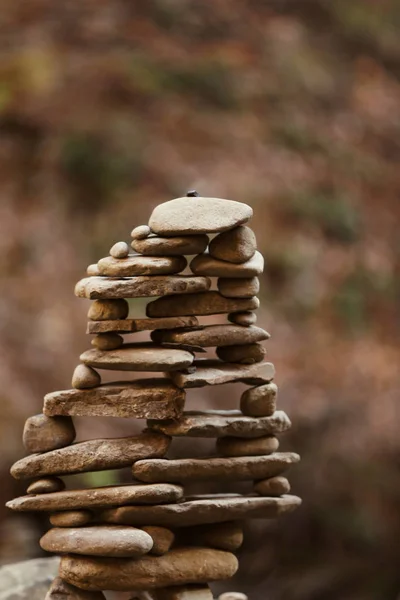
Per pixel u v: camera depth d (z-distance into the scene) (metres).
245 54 19.03
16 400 11.18
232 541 4.91
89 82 16.34
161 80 17.19
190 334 4.70
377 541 11.90
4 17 17.45
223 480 4.86
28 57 16.45
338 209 16.77
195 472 4.72
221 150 16.41
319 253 15.90
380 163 18.59
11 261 13.61
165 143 15.90
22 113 15.52
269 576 11.53
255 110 17.88
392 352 14.83
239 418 4.79
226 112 17.42
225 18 19.69
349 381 13.62
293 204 16.28
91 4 18.42
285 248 15.59
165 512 4.63
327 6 21.78
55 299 13.10
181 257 4.73
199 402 11.52
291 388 13.15
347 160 18.08
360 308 15.44
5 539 10.11
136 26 18.39
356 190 17.66
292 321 14.69
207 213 4.67
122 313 4.66
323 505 11.96
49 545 4.61
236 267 4.71
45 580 5.68
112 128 15.60
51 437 4.71
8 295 12.92
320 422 12.70
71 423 4.79
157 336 4.84
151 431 4.85
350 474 12.24
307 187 16.92
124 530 4.55
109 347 4.68
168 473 4.67
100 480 10.21
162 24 18.83
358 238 16.77
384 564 11.81
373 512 12.12
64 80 16.31
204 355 11.48
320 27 21.39
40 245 13.91
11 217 14.20
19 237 13.94
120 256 4.64
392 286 16.16
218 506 4.71
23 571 5.76
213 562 4.82
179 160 15.71
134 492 4.55
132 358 4.61
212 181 15.59
